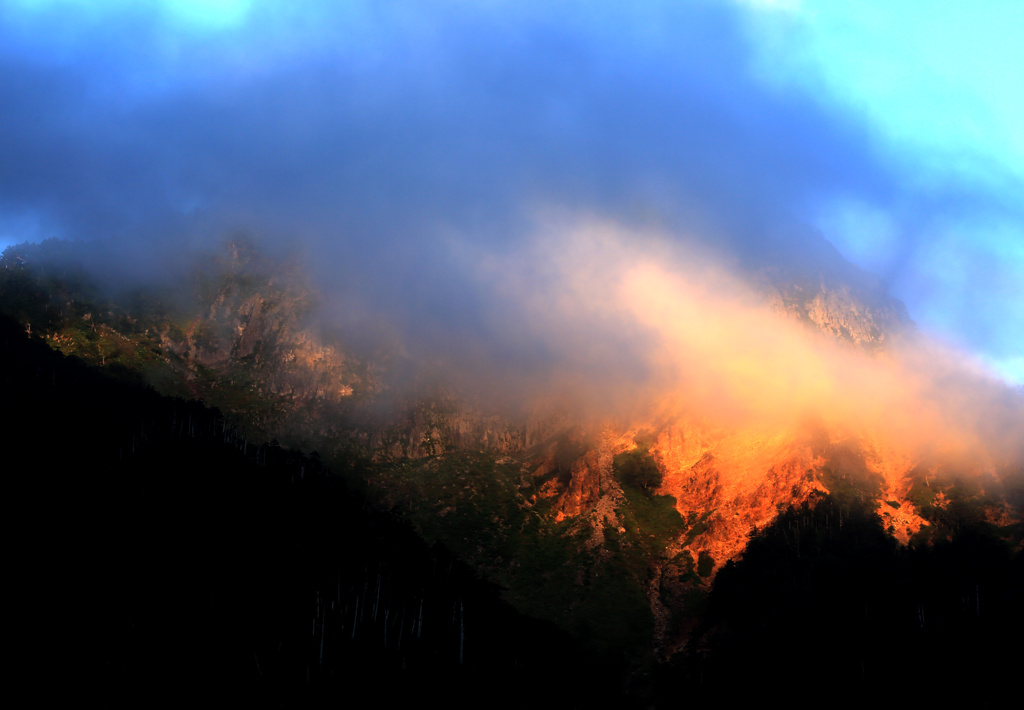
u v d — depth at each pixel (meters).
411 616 137.88
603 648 160.88
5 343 180.62
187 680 100.75
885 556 170.38
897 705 123.31
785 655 144.38
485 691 127.19
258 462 174.25
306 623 121.19
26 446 134.12
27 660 93.19
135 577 113.19
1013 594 142.62
